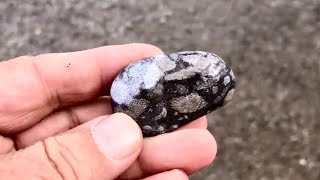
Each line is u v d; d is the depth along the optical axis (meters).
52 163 0.15
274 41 0.27
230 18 0.28
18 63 0.18
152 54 0.17
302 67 0.27
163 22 0.28
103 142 0.15
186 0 0.28
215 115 0.26
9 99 0.17
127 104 0.16
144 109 0.16
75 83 0.18
